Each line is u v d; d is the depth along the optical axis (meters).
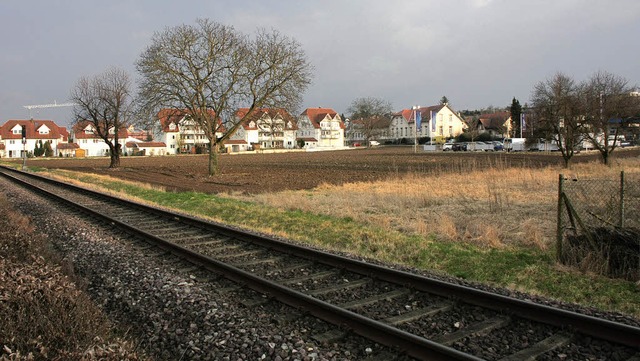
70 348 4.93
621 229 9.55
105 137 51.84
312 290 7.33
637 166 32.06
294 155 82.38
